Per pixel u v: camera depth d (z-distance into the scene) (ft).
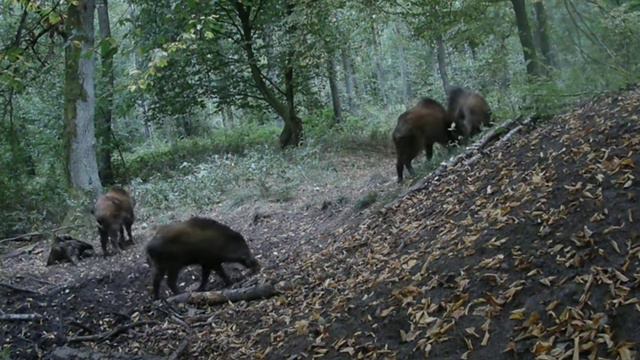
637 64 29.81
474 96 36.86
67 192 47.78
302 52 63.26
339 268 25.82
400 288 20.38
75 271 34.96
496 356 15.55
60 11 25.66
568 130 25.23
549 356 14.57
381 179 42.32
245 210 43.80
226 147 70.85
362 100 109.81
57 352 24.20
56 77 54.54
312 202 41.68
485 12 45.09
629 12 33.09
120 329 25.86
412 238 24.53
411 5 54.49
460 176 29.09
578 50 31.04
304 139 65.98
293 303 24.07
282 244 34.68
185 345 23.11
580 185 19.84
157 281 28.68
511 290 17.19
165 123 97.96
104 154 68.13
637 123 21.74
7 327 27.45
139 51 28.53
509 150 27.99
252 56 67.72
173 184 52.75
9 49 25.04
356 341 18.90
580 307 15.42
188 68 67.56
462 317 17.40
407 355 17.21
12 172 48.08
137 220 46.75
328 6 53.72
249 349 21.47
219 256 29.35
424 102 37.70
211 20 29.12
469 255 19.90
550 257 17.67
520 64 44.91
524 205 20.88
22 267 36.58
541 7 35.55
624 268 15.78
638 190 18.21
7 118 55.72
